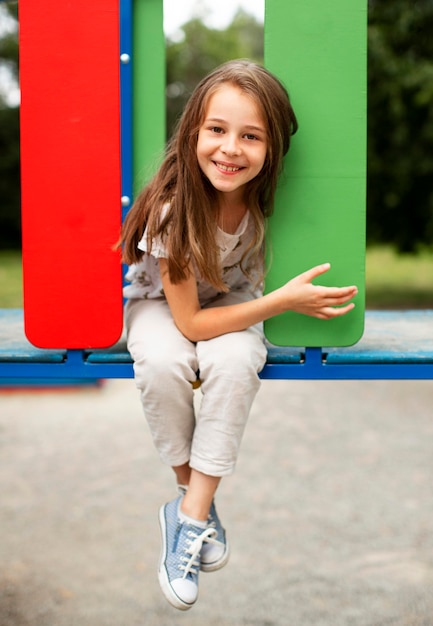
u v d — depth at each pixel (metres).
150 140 2.11
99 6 1.37
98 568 2.31
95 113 1.38
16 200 12.12
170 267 1.36
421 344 1.58
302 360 1.44
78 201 1.39
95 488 2.98
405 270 11.16
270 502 2.82
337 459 3.34
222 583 2.21
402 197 8.52
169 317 1.48
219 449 1.35
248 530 2.56
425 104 7.72
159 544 2.47
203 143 1.30
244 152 1.28
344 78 1.34
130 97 2.08
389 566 2.30
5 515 2.71
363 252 1.36
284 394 4.68
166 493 2.92
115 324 1.40
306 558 2.36
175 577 1.37
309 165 1.35
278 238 1.36
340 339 1.38
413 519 2.66
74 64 1.38
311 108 1.34
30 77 1.38
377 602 2.08
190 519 1.38
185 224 1.35
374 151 8.12
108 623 1.99
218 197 1.40
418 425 3.93
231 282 1.59
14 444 3.59
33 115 1.38
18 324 1.88
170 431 1.40
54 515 2.71
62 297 1.41
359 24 1.33
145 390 1.37
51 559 2.37
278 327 1.38
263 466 3.24
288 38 1.34
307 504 2.80
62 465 3.27
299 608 2.06
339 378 1.41
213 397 1.34
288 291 1.32
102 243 1.40
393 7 7.59
